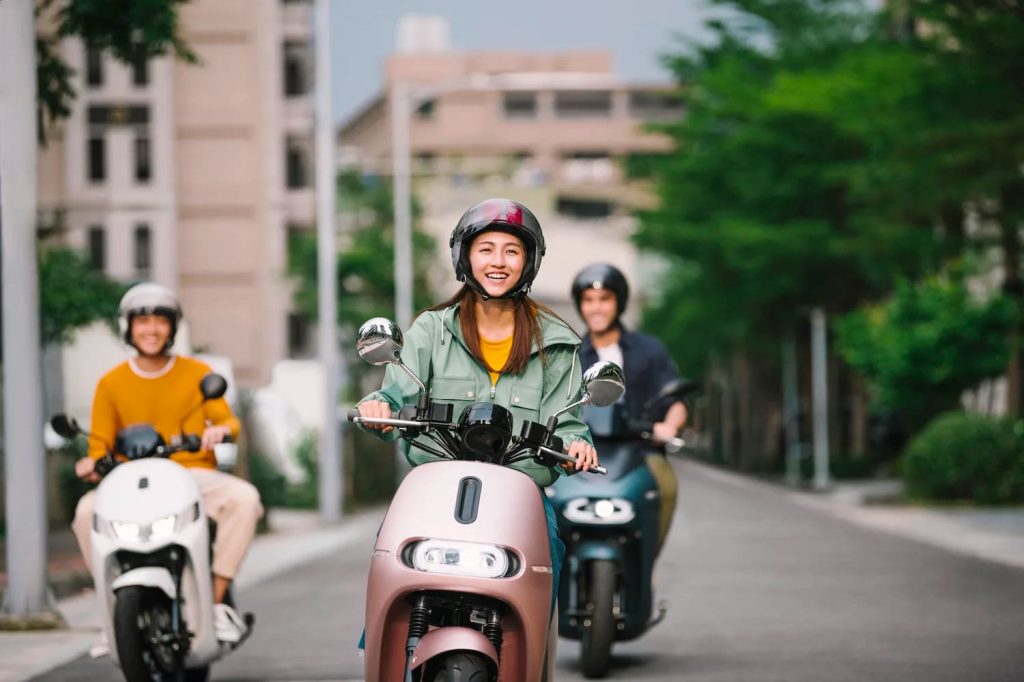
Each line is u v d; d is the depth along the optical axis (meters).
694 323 58.59
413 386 6.11
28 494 12.88
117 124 53.59
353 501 34.62
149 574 8.38
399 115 41.53
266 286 54.19
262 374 53.97
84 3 16.73
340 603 14.42
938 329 34.22
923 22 29.94
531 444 5.97
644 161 54.78
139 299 9.05
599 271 10.34
